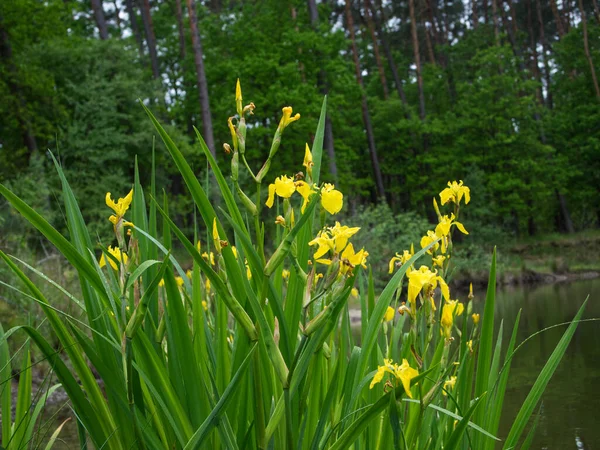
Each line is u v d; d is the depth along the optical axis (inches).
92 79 748.0
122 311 57.2
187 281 70.7
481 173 1123.9
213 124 943.0
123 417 63.4
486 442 75.2
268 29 1022.4
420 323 77.9
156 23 1302.9
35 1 751.1
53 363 61.5
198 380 60.6
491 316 74.9
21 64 735.7
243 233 54.8
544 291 725.3
